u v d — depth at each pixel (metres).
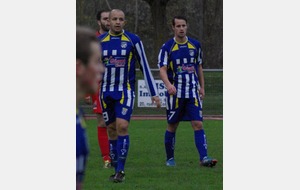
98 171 29.73
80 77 10.59
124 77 26.88
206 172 29.58
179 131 49.59
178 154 36.19
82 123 11.27
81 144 11.20
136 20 108.44
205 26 103.19
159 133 47.94
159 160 33.88
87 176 28.22
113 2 109.50
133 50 26.98
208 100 61.41
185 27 30.69
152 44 111.19
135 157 35.06
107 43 26.88
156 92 26.94
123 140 26.64
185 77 30.80
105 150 31.23
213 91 61.47
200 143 31.14
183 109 31.17
